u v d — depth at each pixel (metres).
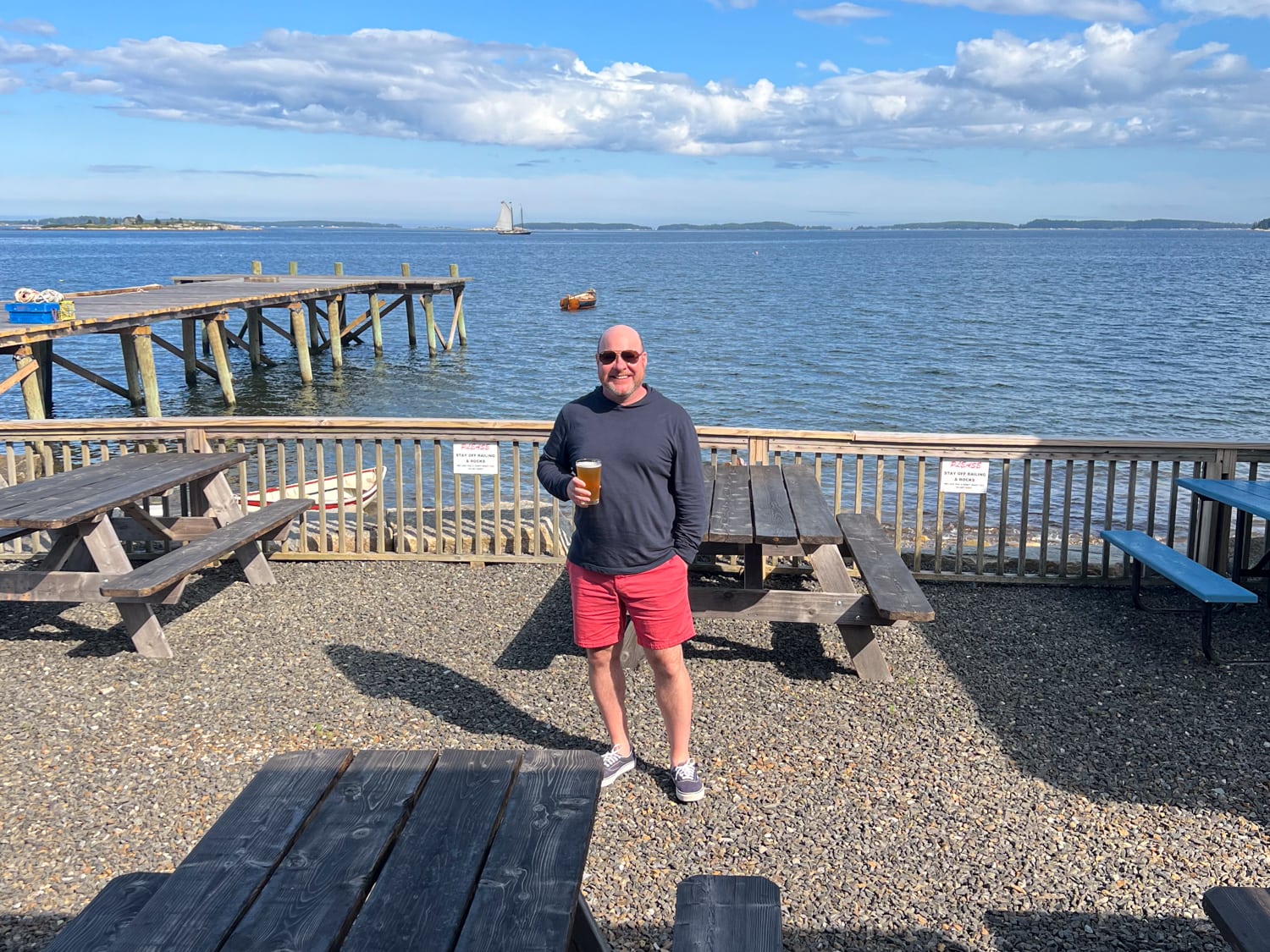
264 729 4.57
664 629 3.86
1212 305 47.28
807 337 34.38
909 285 66.75
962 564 7.07
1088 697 4.95
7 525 5.06
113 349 32.34
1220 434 18.09
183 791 4.02
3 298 44.59
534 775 2.61
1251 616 6.11
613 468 3.75
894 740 4.48
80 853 3.59
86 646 5.61
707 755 4.34
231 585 6.74
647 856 3.56
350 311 45.50
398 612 6.20
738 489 6.10
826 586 5.35
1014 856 3.58
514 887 2.13
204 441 7.29
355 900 2.08
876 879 3.43
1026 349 30.83
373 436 7.16
